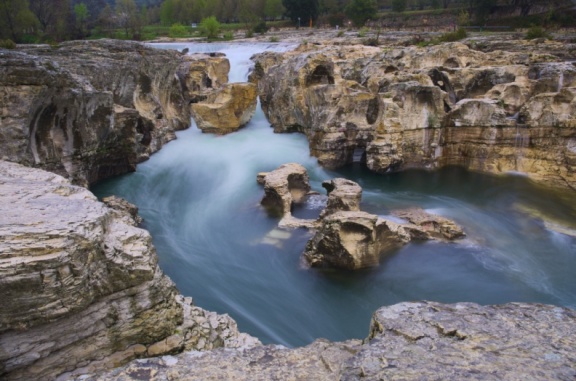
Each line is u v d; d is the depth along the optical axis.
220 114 28.27
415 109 22.70
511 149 22.41
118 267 6.97
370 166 22.95
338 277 13.91
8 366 6.29
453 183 22.36
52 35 56.84
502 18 57.22
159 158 24.64
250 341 9.21
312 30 66.00
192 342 8.13
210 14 81.44
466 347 5.43
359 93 23.03
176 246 16.28
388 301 13.03
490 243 16.16
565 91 20.73
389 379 4.86
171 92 29.36
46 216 7.04
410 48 33.25
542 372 4.84
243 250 15.88
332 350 6.51
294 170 19.61
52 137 16.77
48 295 6.09
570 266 14.98
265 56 37.19
